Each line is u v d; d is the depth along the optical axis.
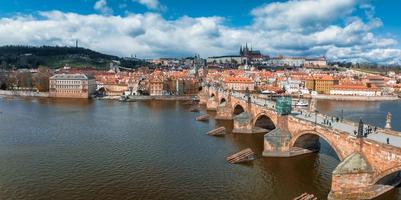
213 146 123.81
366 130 87.88
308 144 111.44
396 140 77.12
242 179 89.25
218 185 85.31
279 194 79.75
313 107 159.12
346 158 76.00
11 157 108.38
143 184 86.06
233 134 145.62
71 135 142.12
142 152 114.94
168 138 137.12
